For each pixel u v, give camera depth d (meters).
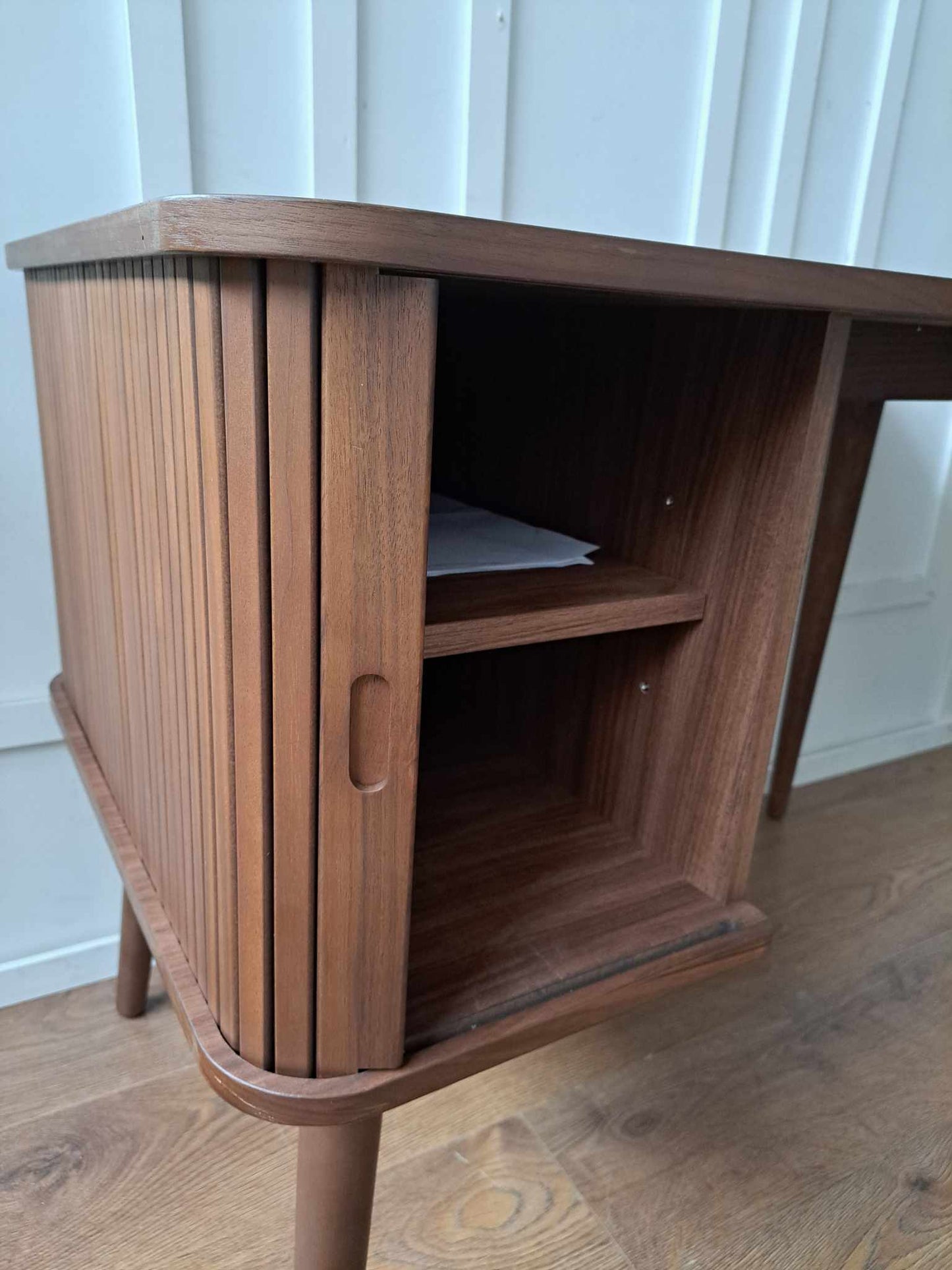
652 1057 0.81
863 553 1.29
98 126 0.69
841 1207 0.67
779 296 0.40
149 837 0.53
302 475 0.33
